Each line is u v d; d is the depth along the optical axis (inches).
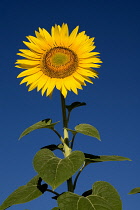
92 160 58.2
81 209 51.3
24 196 55.5
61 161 53.6
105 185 56.0
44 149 56.1
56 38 60.7
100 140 56.5
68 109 61.3
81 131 57.1
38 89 58.2
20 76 58.4
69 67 59.2
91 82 57.9
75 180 58.5
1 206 54.9
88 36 60.7
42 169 52.5
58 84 58.3
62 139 58.5
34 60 59.9
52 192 56.9
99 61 58.7
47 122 58.7
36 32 60.5
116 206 52.8
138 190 61.4
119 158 58.9
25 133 57.5
